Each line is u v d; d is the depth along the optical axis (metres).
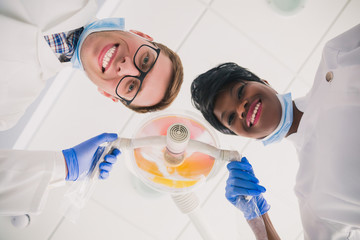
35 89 1.23
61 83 1.42
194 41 1.45
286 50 1.47
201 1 1.40
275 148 1.55
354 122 0.92
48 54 1.12
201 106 1.24
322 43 1.45
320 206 1.02
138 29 1.42
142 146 0.94
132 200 1.53
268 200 1.60
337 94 0.98
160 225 1.56
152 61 1.15
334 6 1.39
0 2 1.00
